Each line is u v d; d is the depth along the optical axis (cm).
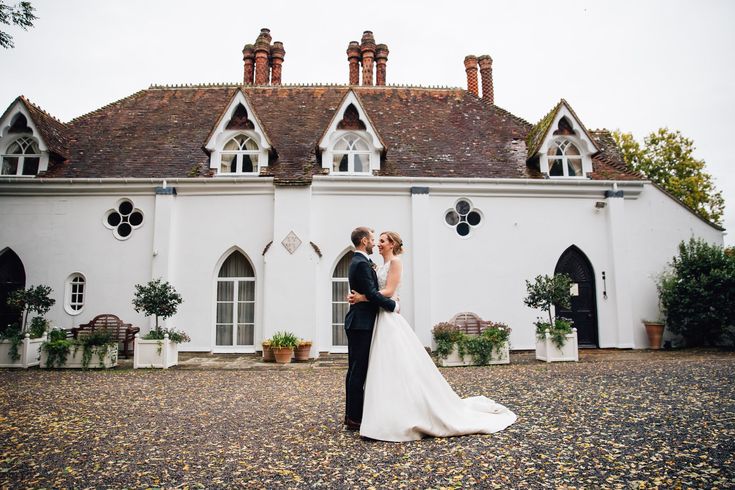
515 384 826
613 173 1612
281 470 397
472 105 1933
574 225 1534
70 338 1320
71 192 1470
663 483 354
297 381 923
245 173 1502
